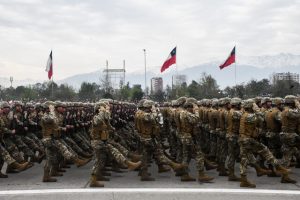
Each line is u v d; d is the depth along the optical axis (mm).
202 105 14227
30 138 13148
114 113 14891
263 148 10305
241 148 10031
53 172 11391
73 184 10438
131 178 11352
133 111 19781
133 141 15555
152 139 10922
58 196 9094
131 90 52875
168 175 11844
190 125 10711
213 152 12961
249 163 10461
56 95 47281
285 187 9914
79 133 14086
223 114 11555
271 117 12211
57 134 10844
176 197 8938
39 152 13250
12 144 11922
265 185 10172
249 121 9922
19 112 12906
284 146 10711
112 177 11531
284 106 11305
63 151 10805
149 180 10930
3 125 11344
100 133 10234
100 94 54531
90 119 14617
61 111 12656
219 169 11766
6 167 13461
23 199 8852
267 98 13508
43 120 10680
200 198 8836
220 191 9477
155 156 11062
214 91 43094
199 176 10711
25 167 11219
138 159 11859
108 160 11367
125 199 8789
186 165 10758
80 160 10922
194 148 10758
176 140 12703
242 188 9805
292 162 12992
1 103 12148
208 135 13680
